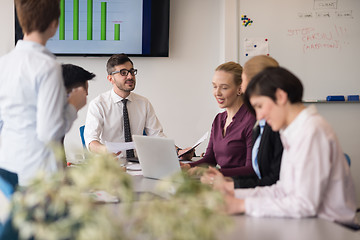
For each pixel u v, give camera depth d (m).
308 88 4.42
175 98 4.62
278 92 1.48
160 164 2.29
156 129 3.52
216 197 0.89
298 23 4.39
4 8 4.39
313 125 1.46
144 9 4.45
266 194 1.65
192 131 4.65
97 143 3.14
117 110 3.40
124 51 4.46
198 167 2.25
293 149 1.47
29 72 1.74
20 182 1.79
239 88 2.55
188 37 4.61
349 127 4.46
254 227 1.29
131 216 0.87
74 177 0.86
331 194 1.48
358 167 4.45
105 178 0.85
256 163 2.08
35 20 1.77
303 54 4.41
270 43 4.39
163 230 0.79
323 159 1.43
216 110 4.65
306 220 1.38
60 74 1.80
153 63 4.58
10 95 1.77
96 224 0.78
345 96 4.42
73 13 4.39
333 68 4.42
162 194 1.76
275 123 1.51
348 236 1.21
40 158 1.79
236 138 2.51
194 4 4.60
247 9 4.37
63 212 0.90
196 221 0.81
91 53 4.44
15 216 0.84
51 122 1.73
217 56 4.64
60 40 4.41
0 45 4.40
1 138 1.85
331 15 4.40
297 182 1.43
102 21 4.42
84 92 2.15
